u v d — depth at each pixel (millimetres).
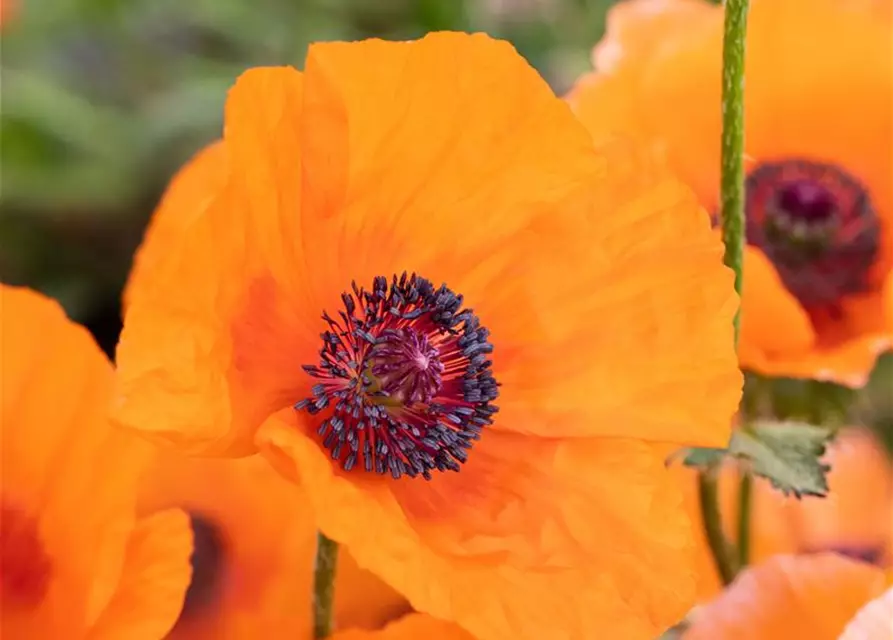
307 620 458
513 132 409
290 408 406
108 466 387
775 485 450
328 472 373
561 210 418
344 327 422
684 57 525
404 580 365
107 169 970
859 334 568
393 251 422
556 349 422
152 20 1109
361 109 400
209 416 371
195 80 1033
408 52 398
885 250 574
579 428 414
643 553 400
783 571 432
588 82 531
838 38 553
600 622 389
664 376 413
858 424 624
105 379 392
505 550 400
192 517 472
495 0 1051
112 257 969
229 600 468
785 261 573
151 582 386
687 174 533
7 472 393
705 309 413
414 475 411
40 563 391
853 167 578
